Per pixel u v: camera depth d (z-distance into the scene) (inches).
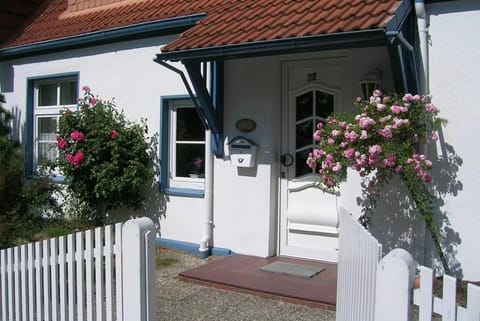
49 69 374.3
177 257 283.7
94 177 302.7
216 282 227.9
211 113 272.1
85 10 386.3
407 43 203.8
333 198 255.1
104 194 297.9
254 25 240.2
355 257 127.3
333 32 200.8
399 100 207.3
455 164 219.9
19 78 397.7
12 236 262.8
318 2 242.8
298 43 210.2
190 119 307.3
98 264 144.6
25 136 393.1
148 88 316.5
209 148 283.3
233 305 206.4
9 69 405.4
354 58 241.0
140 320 135.7
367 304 108.5
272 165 266.8
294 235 268.5
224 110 280.5
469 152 217.5
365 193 225.3
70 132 308.2
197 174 304.7
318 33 204.7
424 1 223.6
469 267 217.6
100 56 341.7
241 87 275.0
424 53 223.5
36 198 313.0
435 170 223.8
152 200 313.4
